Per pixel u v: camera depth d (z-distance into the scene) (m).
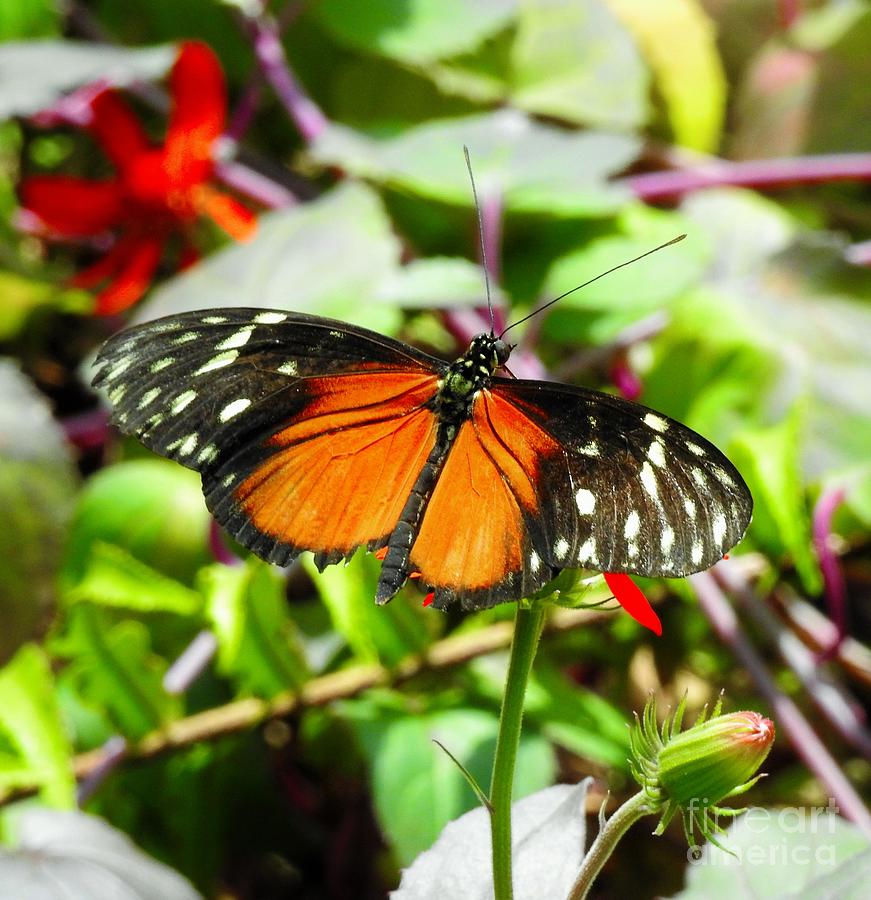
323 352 0.29
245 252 0.38
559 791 0.28
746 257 0.43
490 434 0.28
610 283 0.40
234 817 0.38
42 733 0.34
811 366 0.39
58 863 0.31
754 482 0.37
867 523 0.37
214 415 0.28
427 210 0.43
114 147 0.40
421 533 0.27
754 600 0.37
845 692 0.39
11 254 0.42
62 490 0.36
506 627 0.36
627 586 0.26
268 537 0.28
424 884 0.27
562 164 0.40
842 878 0.27
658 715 0.40
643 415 0.27
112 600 0.36
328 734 0.39
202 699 0.37
